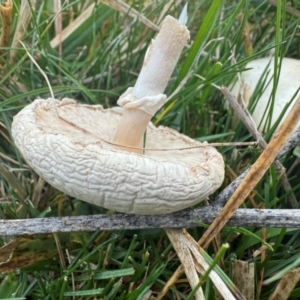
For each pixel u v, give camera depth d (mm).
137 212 115
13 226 122
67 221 124
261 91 171
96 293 120
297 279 119
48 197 156
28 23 182
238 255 140
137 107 130
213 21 167
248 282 125
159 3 217
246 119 160
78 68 203
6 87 184
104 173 106
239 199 119
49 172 112
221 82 190
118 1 191
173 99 179
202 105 186
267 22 213
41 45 185
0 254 127
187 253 123
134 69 212
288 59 185
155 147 145
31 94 162
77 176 107
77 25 205
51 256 134
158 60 131
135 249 145
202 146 131
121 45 209
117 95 188
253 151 162
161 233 143
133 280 129
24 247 129
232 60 185
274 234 136
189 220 126
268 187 147
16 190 157
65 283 118
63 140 109
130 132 134
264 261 131
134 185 106
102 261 132
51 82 198
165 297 135
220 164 125
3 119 170
